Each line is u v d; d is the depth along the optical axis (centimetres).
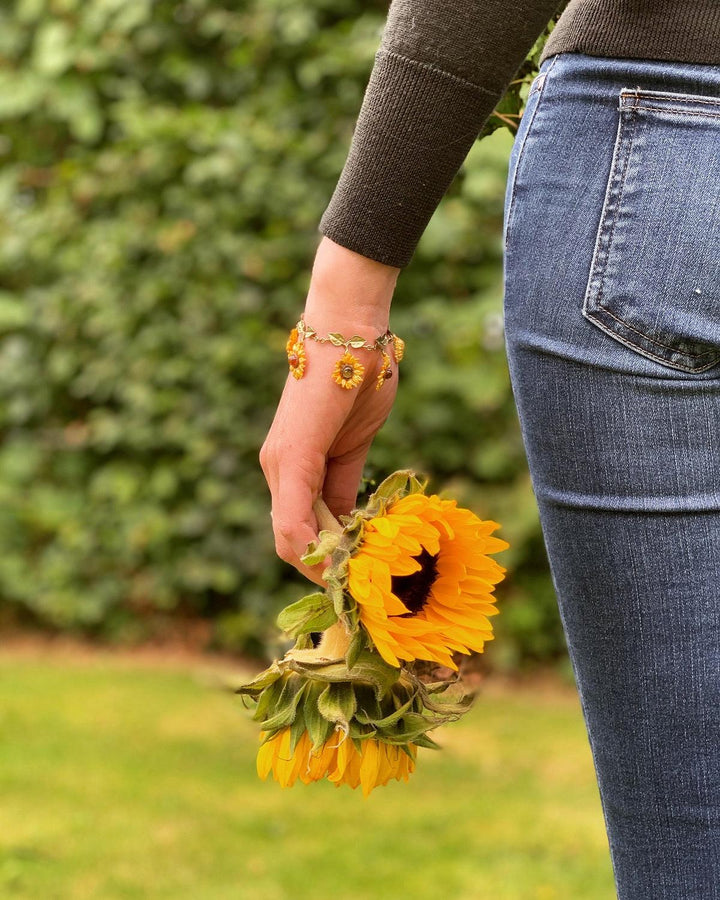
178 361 447
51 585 472
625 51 96
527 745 352
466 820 291
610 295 96
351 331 107
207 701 395
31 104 470
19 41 480
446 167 102
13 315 469
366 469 133
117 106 471
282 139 433
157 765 331
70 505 473
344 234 105
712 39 94
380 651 97
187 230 440
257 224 449
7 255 476
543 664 429
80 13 462
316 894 247
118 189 454
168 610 474
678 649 98
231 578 446
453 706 106
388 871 260
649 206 95
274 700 104
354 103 435
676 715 99
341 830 286
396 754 104
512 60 100
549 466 101
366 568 97
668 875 102
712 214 94
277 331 439
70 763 330
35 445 481
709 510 97
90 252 462
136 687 412
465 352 414
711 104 94
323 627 100
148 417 454
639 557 98
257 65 447
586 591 101
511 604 421
